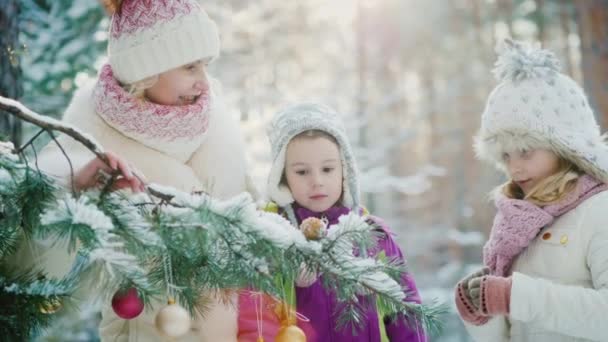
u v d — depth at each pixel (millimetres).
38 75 5742
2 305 2088
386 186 13023
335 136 2844
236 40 12586
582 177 2803
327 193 2814
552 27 18047
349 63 17250
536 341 2775
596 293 2586
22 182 2027
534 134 2785
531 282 2637
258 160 10617
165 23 2660
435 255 21203
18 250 2240
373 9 22109
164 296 2225
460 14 22750
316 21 15992
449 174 24812
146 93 2746
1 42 3646
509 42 2941
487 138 2943
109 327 2678
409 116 25812
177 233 2035
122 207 2053
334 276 2219
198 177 2770
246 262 2145
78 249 2084
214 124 2854
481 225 22609
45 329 2205
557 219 2793
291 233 2225
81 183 2186
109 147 2664
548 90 2820
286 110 2906
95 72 6008
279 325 2600
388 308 2312
